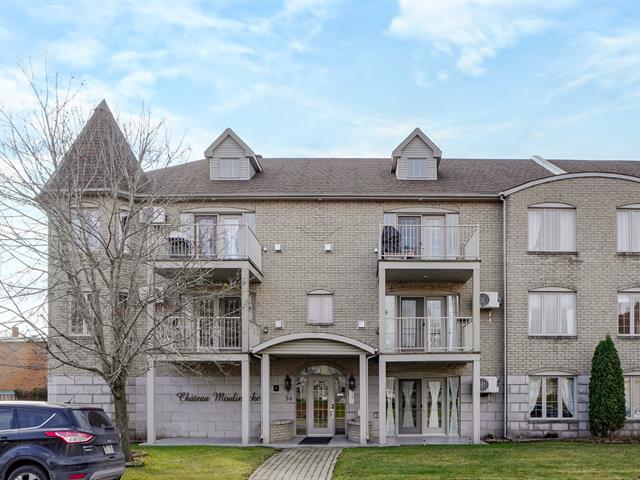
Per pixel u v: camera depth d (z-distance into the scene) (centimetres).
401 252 2027
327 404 2108
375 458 1589
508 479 1298
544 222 2108
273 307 2108
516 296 2073
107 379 1423
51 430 1054
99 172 1620
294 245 2128
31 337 1475
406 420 2123
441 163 2477
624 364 2059
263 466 1484
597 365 1983
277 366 2097
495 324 2091
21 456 1036
